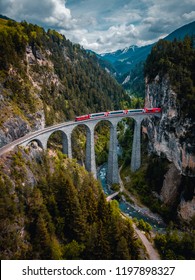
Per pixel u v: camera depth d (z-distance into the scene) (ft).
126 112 344.49
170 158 322.14
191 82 303.27
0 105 262.67
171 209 292.20
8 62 319.68
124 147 459.73
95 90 583.17
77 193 197.88
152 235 252.83
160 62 352.08
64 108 428.15
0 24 418.31
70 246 165.78
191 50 340.59
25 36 403.54
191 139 282.56
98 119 321.52
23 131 272.51
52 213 182.80
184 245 215.10
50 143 328.29
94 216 189.67
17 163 205.57
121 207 314.14
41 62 426.10
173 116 311.06
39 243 153.79
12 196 170.71
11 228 149.59
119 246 163.22
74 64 620.90
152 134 370.73
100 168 416.46
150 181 333.62
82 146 410.93
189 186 280.92
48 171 239.50
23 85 329.31
